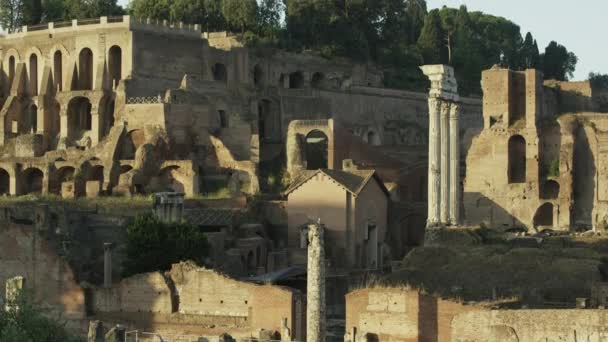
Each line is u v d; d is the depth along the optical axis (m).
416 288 135.38
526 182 197.50
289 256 180.75
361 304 127.94
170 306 145.38
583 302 128.12
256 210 188.38
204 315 144.12
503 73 199.88
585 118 199.12
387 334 126.62
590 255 152.50
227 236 177.75
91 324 128.62
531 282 143.12
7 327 107.69
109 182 198.38
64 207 181.25
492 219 198.62
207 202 189.25
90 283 155.62
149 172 197.88
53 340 111.75
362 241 185.12
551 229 192.50
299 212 186.00
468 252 156.62
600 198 195.50
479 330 120.00
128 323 147.12
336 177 184.75
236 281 143.00
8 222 152.25
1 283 152.00
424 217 191.88
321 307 119.25
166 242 158.38
